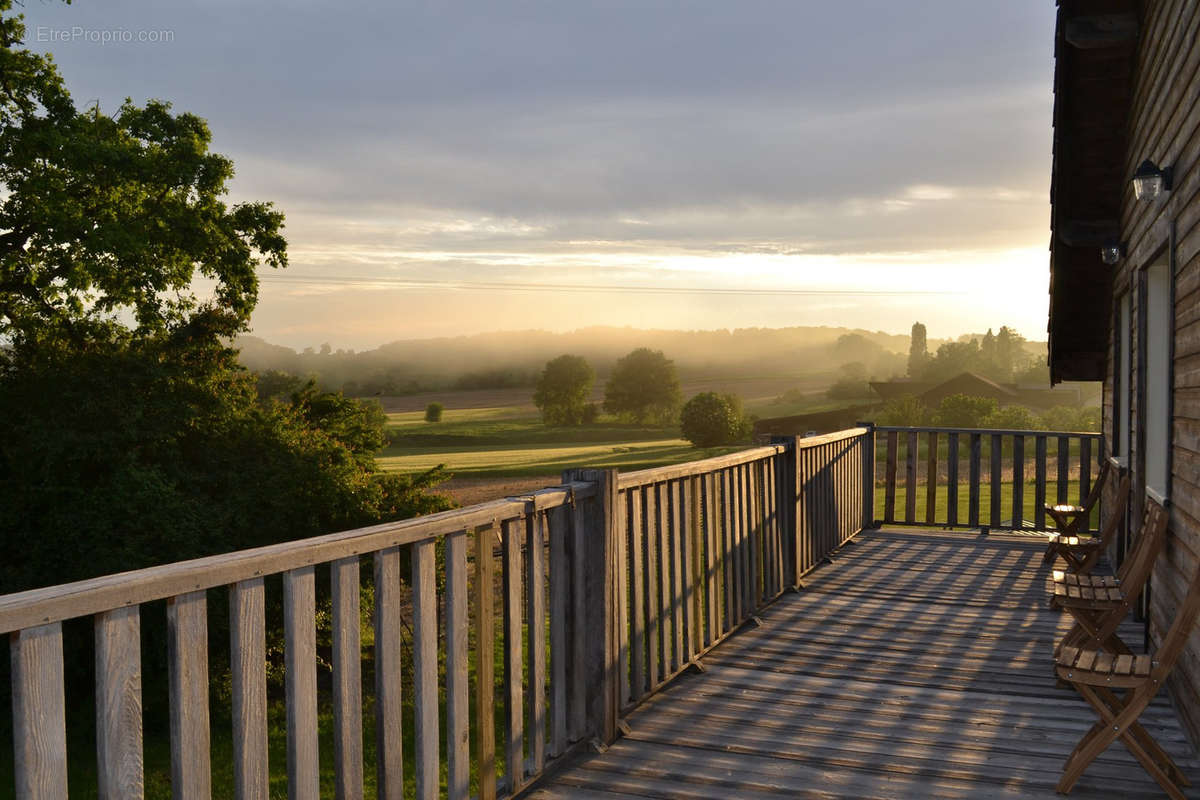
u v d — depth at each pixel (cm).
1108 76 668
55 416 1460
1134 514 611
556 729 357
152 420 1502
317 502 1579
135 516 1393
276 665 1461
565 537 367
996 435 964
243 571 210
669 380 13175
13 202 1569
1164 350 619
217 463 1574
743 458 568
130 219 1528
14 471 1472
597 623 381
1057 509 800
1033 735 396
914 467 989
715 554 535
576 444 9450
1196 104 421
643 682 432
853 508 935
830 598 667
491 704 317
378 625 260
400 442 9694
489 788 314
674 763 364
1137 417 612
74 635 1388
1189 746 385
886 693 453
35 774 166
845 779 349
